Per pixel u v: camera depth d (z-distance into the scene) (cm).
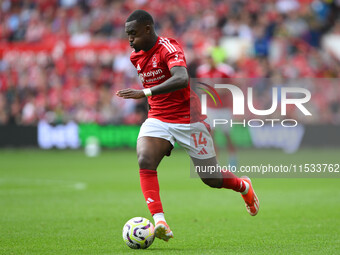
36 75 8825
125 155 7656
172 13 9444
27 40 9688
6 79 8788
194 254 1852
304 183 4550
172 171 5597
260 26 9356
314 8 9800
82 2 9731
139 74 2152
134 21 2048
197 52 8669
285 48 9181
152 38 2070
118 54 8781
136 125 8150
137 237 1962
